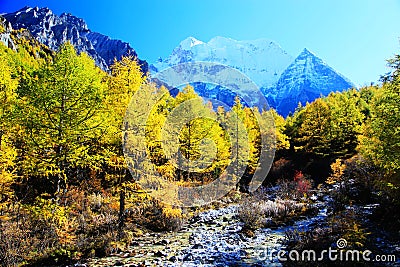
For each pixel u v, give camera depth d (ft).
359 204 57.67
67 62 38.19
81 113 38.14
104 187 52.90
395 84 39.01
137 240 42.47
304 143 137.59
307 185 87.35
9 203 43.86
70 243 36.68
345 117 124.77
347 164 91.97
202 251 35.40
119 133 41.06
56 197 39.86
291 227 48.44
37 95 36.45
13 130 38.58
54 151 40.04
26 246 34.37
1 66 41.88
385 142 38.91
